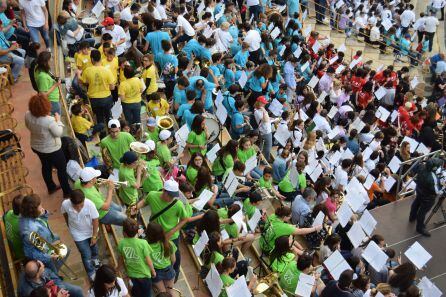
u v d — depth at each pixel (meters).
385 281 9.83
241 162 10.95
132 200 8.96
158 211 8.09
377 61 22.95
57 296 6.72
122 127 10.33
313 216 10.72
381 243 10.12
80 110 10.60
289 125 14.00
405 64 23.00
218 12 18.25
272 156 13.87
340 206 10.12
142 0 18.23
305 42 18.66
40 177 9.99
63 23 13.48
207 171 9.97
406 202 12.48
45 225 7.37
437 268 10.94
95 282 6.61
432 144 15.21
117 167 9.70
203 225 8.62
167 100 13.55
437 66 20.58
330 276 9.21
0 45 11.91
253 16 19.56
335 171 12.39
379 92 16.53
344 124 15.41
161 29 15.72
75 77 11.61
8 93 11.28
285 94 15.41
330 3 24.28
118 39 13.79
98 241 8.95
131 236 7.17
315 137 12.66
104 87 10.81
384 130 14.80
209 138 11.82
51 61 13.11
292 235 9.95
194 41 14.46
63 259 7.91
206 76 13.48
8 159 8.98
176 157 11.01
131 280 7.36
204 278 8.68
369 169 13.48
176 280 8.61
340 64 17.84
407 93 16.81
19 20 13.39
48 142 8.73
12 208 7.43
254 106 13.34
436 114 16.97
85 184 7.97
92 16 15.78
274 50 16.75
